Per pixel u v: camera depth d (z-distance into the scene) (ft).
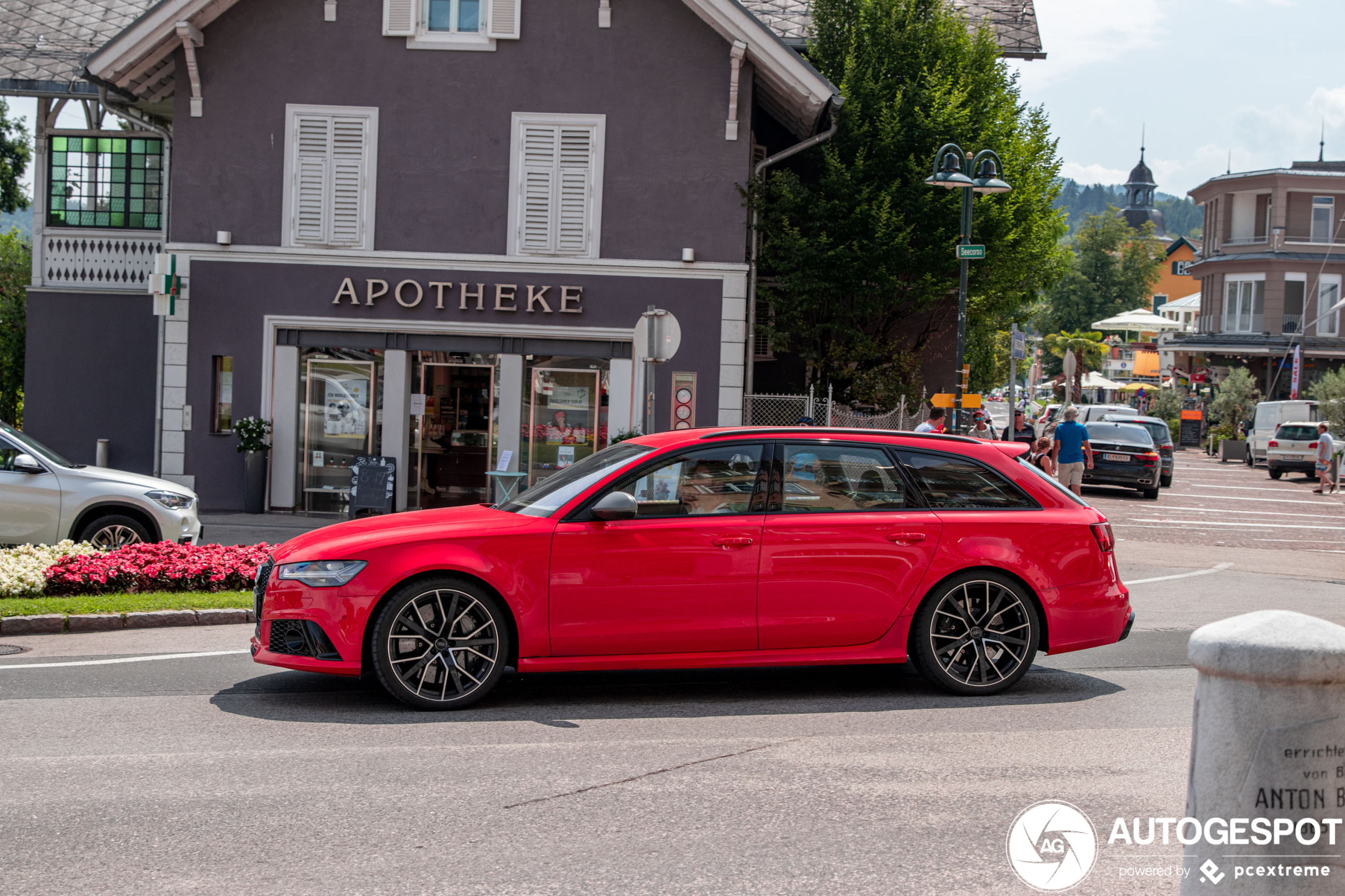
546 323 61.46
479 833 15.81
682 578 23.40
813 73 60.08
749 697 24.54
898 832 16.06
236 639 30.19
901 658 24.36
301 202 61.16
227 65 60.85
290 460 61.46
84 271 68.39
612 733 21.33
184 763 19.01
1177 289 370.12
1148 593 42.55
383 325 61.31
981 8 78.23
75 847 15.11
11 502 39.37
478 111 61.16
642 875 14.37
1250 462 143.13
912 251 65.67
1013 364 67.26
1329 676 10.39
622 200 61.46
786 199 63.41
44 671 26.13
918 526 24.41
